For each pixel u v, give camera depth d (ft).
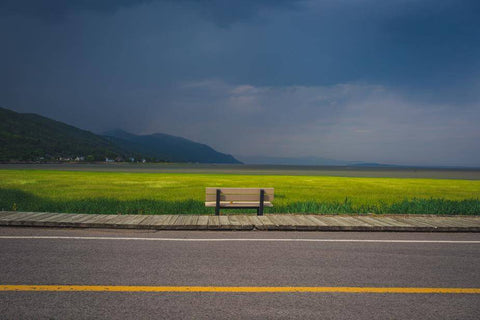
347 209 35.06
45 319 10.09
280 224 24.34
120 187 75.61
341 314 10.77
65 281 13.19
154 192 63.21
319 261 16.40
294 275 14.33
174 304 11.30
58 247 18.21
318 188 83.15
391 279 14.05
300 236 22.03
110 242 19.56
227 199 29.81
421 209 35.22
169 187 77.71
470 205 36.65
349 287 13.09
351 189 80.38
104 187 74.38
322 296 12.18
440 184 109.19
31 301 11.33
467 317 10.69
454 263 16.42
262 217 27.91
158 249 18.13
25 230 22.58
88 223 23.72
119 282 13.19
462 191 77.56
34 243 18.99
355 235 22.65
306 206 36.14
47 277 13.58
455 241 21.13
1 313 10.41
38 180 96.37
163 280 13.48
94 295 11.92
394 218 28.30
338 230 24.03
